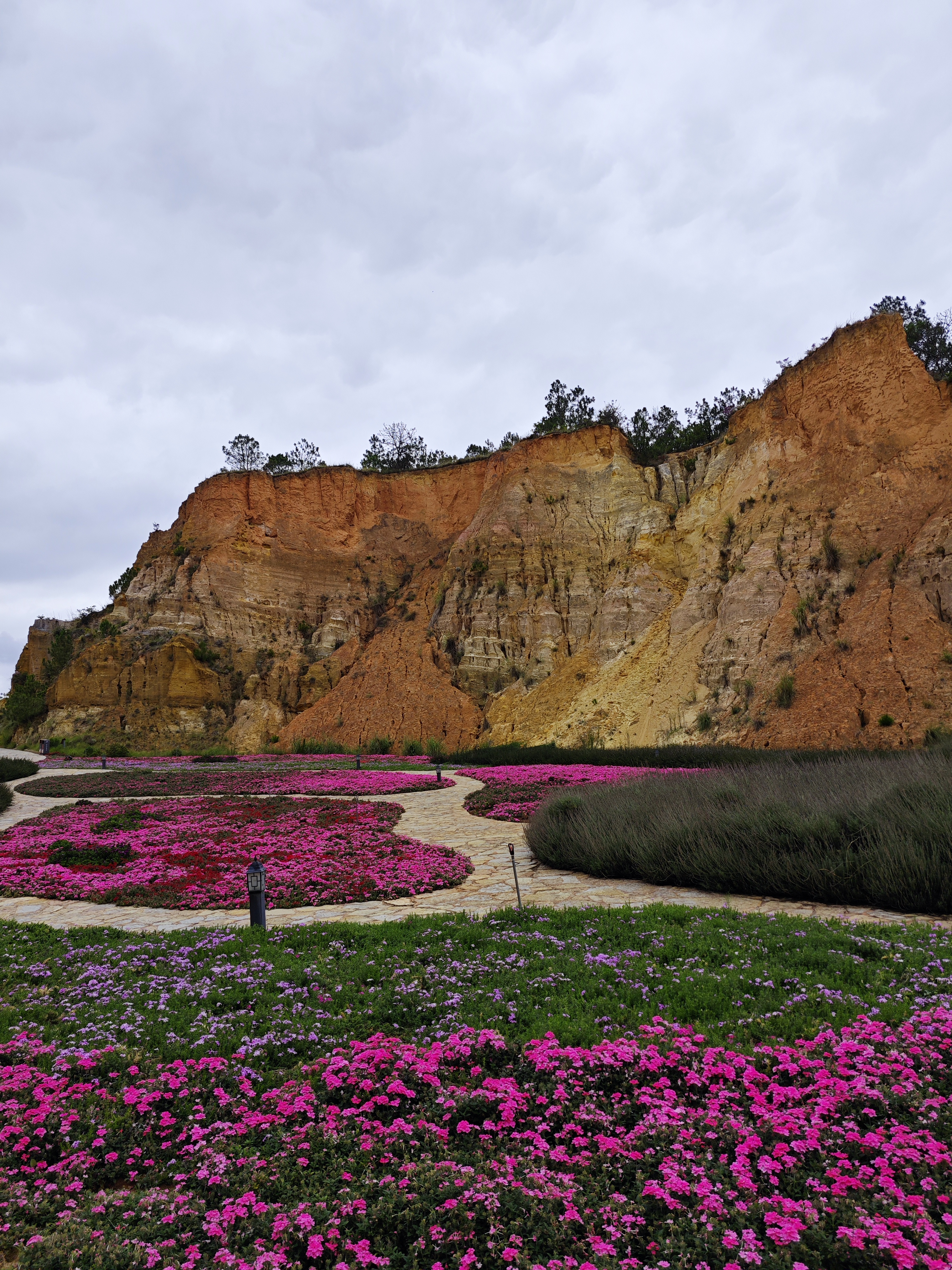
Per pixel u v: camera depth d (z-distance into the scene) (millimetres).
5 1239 3363
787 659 34219
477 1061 4941
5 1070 4938
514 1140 3990
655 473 53594
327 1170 3818
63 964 7602
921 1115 3945
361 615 60344
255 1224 3381
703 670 38156
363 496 66062
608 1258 3029
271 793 26016
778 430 43438
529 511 54375
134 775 33406
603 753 32625
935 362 45406
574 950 7215
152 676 53719
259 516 61781
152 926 9695
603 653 46188
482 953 7309
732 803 12164
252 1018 5836
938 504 33938
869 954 6609
